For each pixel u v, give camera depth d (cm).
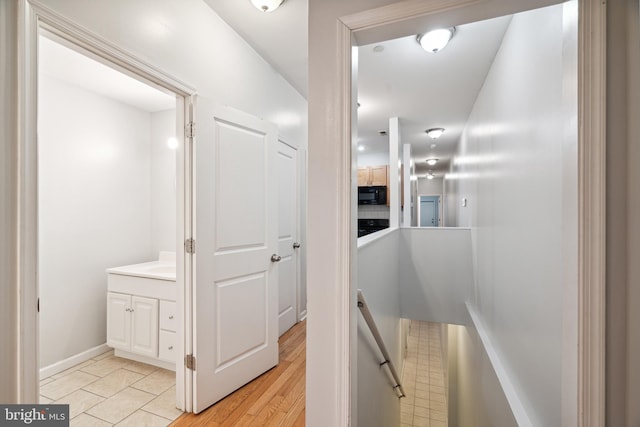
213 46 191
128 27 138
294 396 194
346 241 107
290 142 302
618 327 82
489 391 231
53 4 109
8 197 96
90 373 229
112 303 248
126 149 290
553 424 131
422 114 362
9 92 96
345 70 108
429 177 978
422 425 392
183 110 175
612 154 82
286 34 214
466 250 368
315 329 112
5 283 96
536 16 150
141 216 303
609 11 82
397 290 357
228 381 193
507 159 203
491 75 246
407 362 548
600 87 82
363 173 599
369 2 106
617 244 82
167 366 236
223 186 191
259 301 219
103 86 254
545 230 140
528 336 163
